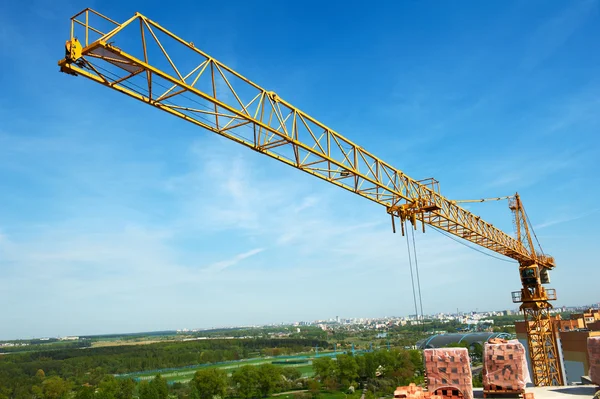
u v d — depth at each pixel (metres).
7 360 182.12
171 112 28.48
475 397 17.58
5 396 118.62
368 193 44.31
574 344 62.66
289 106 34.97
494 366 17.08
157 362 181.00
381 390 102.19
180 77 27.17
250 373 111.50
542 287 64.69
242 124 32.03
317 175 38.78
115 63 24.83
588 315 81.00
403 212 47.50
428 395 16.02
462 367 16.08
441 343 157.25
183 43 27.58
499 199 67.75
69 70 23.62
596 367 17.91
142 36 25.50
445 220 53.12
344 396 102.50
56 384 118.00
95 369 165.00
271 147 34.53
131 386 109.88
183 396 109.25
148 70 25.72
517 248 65.56
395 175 46.75
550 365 62.81
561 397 17.05
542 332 64.25
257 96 32.31
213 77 29.33
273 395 113.38
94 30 24.20
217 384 109.50
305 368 167.25
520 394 16.67
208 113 29.56
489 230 60.84
